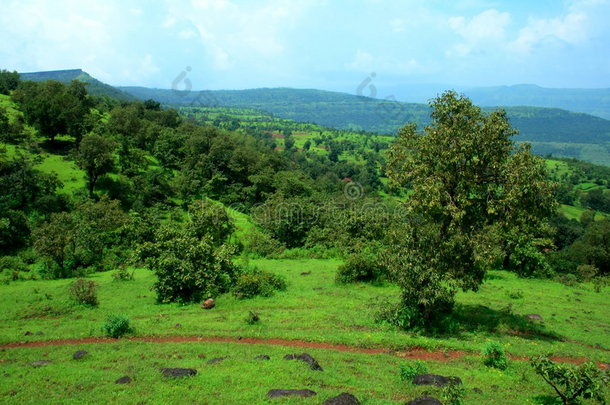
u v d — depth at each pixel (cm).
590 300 2711
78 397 1093
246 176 7462
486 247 1798
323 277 3070
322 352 1527
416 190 1845
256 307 2262
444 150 1819
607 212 11200
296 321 1966
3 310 2202
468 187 1834
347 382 1210
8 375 1280
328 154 14950
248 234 4878
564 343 1761
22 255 3825
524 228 1969
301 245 4981
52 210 4731
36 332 1819
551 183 1755
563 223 8569
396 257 1898
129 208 5488
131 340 1725
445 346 1617
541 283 3294
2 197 4397
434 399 1023
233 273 2653
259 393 1097
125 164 6278
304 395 1074
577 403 1122
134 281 2977
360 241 4097
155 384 1174
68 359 1468
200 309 2253
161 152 7212
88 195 5297
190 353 1509
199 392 1112
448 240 1906
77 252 3653
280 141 17425
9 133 6144
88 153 5238
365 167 12562
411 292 1817
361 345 1631
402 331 1820
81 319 2070
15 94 8038
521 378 1321
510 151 1839
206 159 7162
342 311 2134
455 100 1853
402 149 2003
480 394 1162
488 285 3009
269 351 1534
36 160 5753
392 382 1234
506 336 1805
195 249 2491
